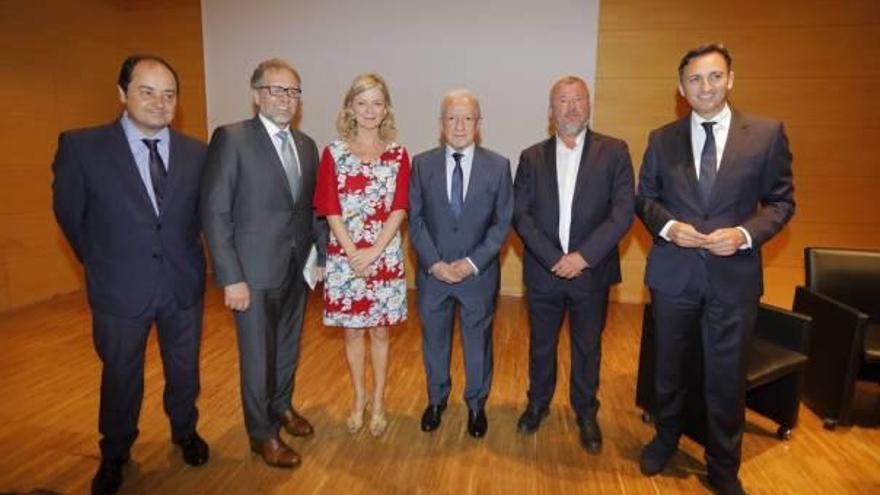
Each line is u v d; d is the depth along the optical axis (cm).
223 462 220
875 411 268
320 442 236
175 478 208
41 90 430
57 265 454
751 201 189
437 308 229
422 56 464
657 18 429
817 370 262
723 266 188
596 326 224
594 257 209
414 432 246
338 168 215
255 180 195
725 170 186
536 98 454
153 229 187
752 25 417
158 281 190
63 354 332
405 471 215
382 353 239
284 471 214
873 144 415
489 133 465
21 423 249
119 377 192
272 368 213
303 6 473
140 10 500
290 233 205
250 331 202
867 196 422
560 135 223
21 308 422
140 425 246
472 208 219
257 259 197
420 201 226
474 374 236
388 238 217
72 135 183
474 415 242
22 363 318
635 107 443
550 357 237
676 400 209
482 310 227
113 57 495
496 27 450
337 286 221
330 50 475
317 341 362
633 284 468
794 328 239
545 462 223
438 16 456
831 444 238
